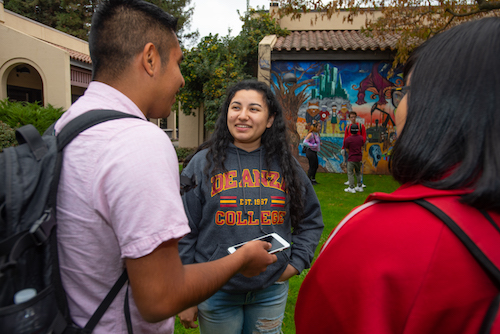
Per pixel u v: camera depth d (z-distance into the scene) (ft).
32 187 2.19
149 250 2.22
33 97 50.93
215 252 4.73
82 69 44.68
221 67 33.81
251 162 5.08
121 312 2.63
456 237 1.76
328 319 2.14
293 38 33.65
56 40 48.01
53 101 39.37
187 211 4.92
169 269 2.33
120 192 2.26
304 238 5.37
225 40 35.99
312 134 24.43
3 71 39.17
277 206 4.92
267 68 28.66
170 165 2.50
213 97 34.47
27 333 2.03
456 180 1.82
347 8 21.58
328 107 29.66
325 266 2.24
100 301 2.57
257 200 4.86
